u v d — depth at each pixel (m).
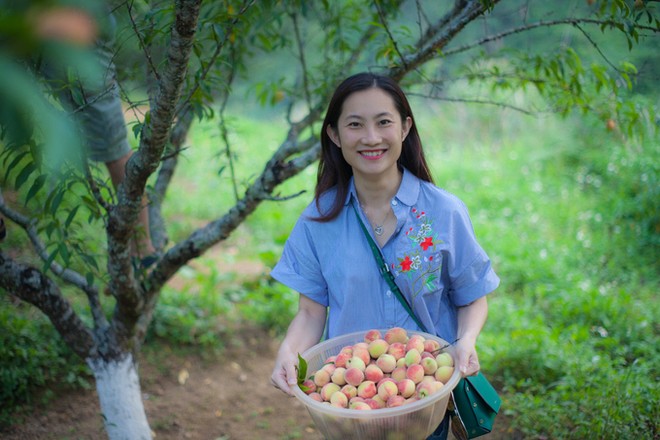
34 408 3.41
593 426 2.66
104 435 3.25
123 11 2.36
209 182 7.35
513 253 5.20
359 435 1.67
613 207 5.89
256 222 6.42
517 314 4.14
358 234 1.97
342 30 3.29
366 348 1.85
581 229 5.69
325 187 2.04
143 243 2.99
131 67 2.75
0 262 2.52
